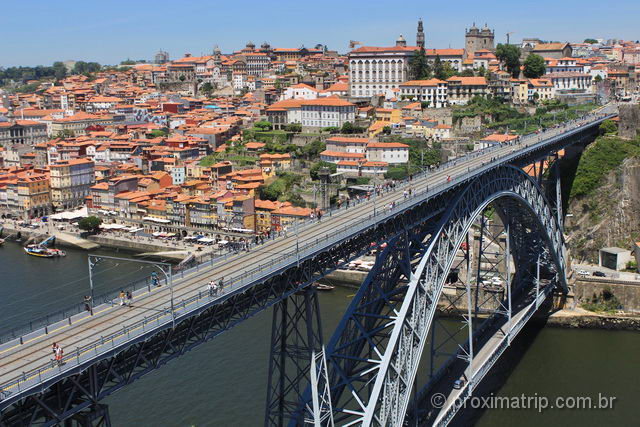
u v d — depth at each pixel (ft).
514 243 405.39
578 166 532.73
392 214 241.96
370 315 236.02
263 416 286.66
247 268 218.18
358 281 497.87
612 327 429.38
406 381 234.99
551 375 350.23
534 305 392.88
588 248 513.45
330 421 207.10
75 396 149.48
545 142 418.10
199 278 209.87
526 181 378.73
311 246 216.13
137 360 159.43
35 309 416.26
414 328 240.94
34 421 139.74
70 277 516.32
